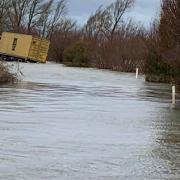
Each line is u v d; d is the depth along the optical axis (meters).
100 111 18.95
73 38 90.12
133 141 12.62
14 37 73.44
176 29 27.61
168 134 13.93
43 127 14.24
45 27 106.38
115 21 104.50
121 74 53.81
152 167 9.73
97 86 33.12
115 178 8.78
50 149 11.09
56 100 22.28
